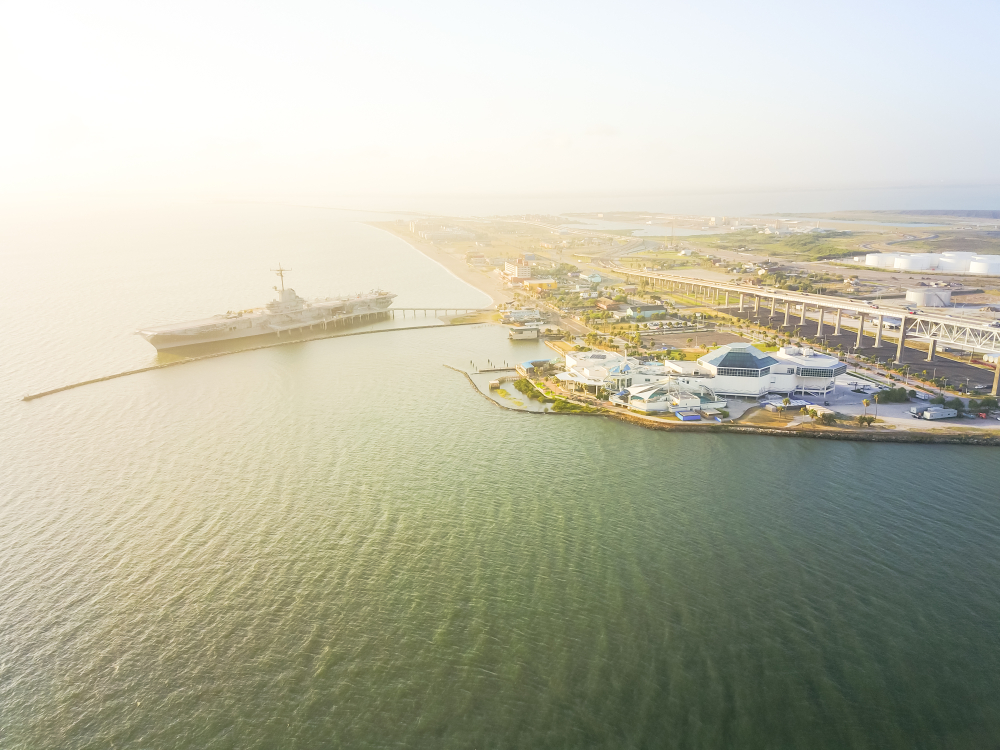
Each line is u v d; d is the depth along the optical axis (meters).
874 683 83.94
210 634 94.31
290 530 121.44
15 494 137.50
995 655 88.56
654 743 75.50
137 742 77.38
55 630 95.81
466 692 83.06
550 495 134.75
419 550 114.31
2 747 77.00
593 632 93.12
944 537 116.88
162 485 140.88
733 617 95.88
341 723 78.94
